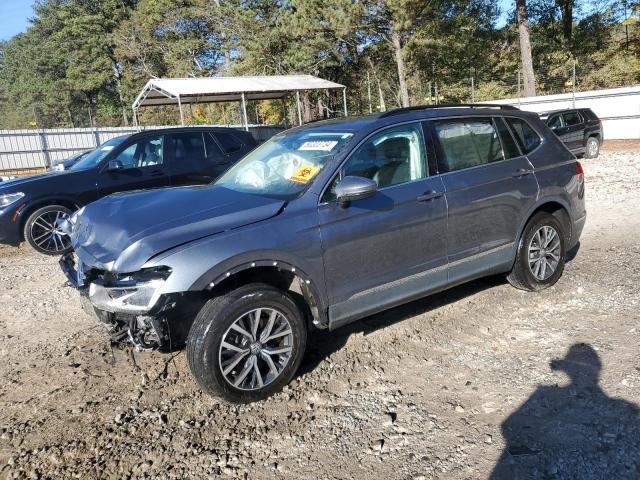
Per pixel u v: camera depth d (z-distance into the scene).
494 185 4.66
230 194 4.02
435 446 3.05
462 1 30.91
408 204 4.12
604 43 37.22
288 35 31.88
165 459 3.07
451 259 4.45
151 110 56.72
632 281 5.40
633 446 2.93
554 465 2.83
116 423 3.42
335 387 3.74
